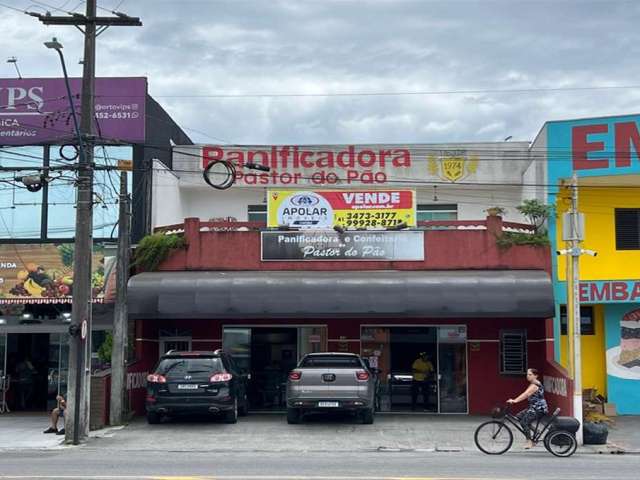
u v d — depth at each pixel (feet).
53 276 75.61
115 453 52.01
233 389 64.54
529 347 75.36
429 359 76.48
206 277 70.59
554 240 73.56
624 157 71.97
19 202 76.89
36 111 79.15
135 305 69.21
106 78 79.46
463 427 64.64
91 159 59.31
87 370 58.85
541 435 53.26
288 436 59.57
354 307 68.64
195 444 56.24
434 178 89.30
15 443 57.16
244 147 90.07
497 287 68.59
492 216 73.56
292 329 78.07
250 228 74.79
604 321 75.82
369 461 47.26
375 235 73.77
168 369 63.31
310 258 73.82
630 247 76.64
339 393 61.93
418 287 68.85
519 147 89.81
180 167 90.12
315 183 89.51
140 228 77.51
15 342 79.51
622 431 63.82
